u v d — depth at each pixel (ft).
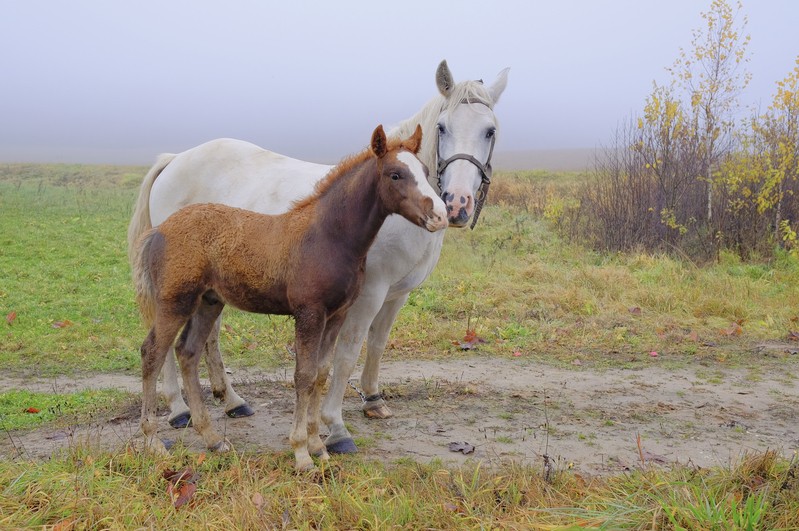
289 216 13.51
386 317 16.90
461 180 14.82
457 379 21.26
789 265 36.88
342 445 15.06
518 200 61.57
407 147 13.20
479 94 15.57
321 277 12.97
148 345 13.73
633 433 16.79
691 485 11.84
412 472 13.41
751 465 12.97
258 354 23.66
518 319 28.12
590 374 22.20
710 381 21.48
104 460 13.05
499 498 12.42
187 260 13.41
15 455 14.17
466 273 35.32
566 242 43.70
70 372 21.39
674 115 42.14
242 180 17.35
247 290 13.50
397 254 14.85
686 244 40.14
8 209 53.36
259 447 15.19
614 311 29.32
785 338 26.50
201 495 12.05
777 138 40.93
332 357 14.40
